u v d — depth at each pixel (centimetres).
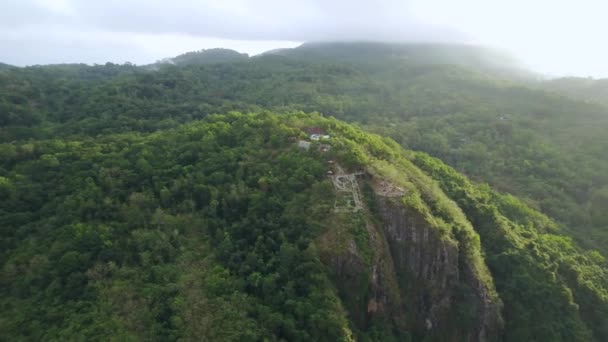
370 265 6278
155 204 7675
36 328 5744
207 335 5494
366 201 7012
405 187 7344
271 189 7512
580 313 7656
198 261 6638
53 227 7094
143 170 8281
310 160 7738
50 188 7950
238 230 6994
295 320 5625
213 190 7731
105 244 6688
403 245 6850
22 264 6525
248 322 5616
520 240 8581
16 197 7588
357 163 7538
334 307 5703
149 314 5812
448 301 6888
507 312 7375
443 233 6944
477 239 7631
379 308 6391
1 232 7012
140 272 6462
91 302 5972
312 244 6272
